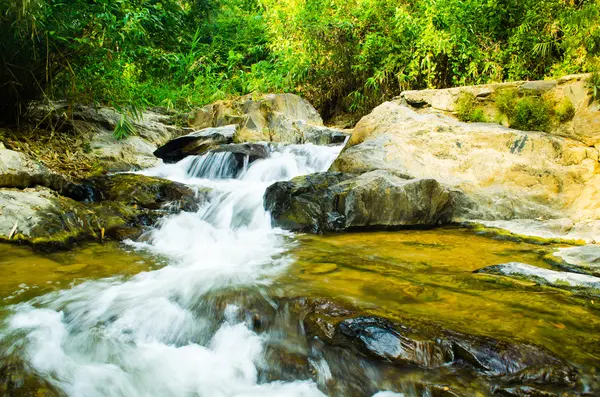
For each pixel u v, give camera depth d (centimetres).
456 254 395
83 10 608
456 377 215
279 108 989
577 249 378
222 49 1379
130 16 720
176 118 957
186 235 462
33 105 679
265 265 367
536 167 536
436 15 834
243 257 394
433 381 214
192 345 270
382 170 559
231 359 255
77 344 254
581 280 307
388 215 513
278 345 258
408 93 725
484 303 277
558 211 504
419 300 282
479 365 216
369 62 1014
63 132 721
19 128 647
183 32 1230
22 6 508
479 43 821
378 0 986
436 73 897
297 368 240
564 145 538
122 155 727
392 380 221
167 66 1076
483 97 651
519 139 559
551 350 221
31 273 343
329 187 527
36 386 209
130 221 475
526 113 599
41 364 230
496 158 559
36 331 258
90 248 415
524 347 219
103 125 779
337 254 397
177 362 252
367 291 298
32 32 541
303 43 1118
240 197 558
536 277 322
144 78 1041
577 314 262
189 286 319
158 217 494
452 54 843
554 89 591
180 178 707
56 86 678
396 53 966
